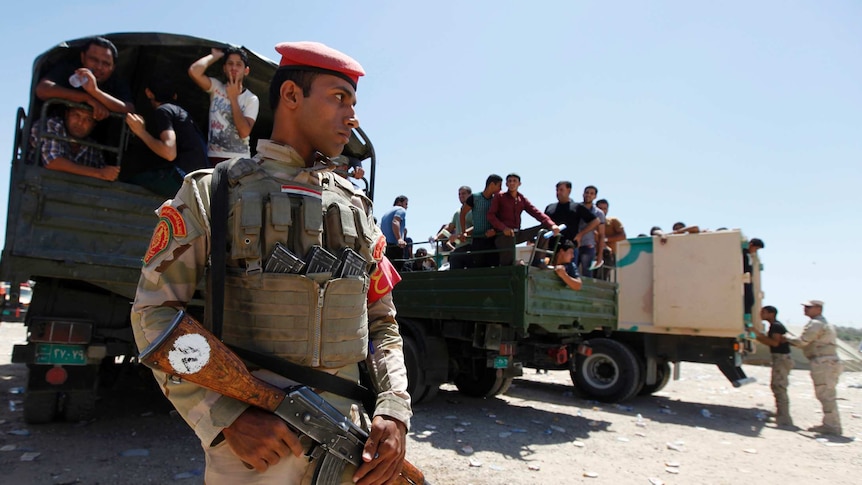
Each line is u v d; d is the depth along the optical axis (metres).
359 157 5.53
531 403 6.96
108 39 3.72
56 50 3.39
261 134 5.60
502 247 6.08
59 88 3.32
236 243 1.20
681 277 7.50
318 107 1.35
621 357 7.13
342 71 1.37
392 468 1.27
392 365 1.44
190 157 3.61
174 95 4.75
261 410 1.13
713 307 7.22
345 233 1.35
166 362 1.03
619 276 8.07
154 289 1.17
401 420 1.32
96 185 3.51
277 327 1.20
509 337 6.05
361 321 1.36
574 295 6.33
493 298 5.72
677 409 7.11
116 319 3.85
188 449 3.83
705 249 7.38
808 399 8.41
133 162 3.81
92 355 3.71
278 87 1.39
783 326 6.54
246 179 1.27
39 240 3.32
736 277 7.11
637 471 4.21
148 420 4.48
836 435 5.88
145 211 3.71
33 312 3.63
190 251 1.20
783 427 6.21
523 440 4.95
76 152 3.58
